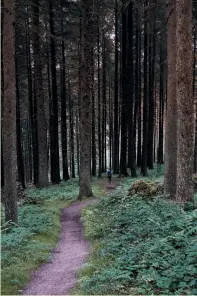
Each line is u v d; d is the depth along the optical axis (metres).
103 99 37.31
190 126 11.03
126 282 6.98
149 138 36.28
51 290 7.32
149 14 19.62
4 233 10.70
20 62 31.03
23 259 9.15
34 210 15.81
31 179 44.38
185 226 8.89
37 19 24.25
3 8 11.07
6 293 7.04
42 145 26.23
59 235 12.73
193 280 6.33
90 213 14.78
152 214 10.77
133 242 9.23
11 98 11.03
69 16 28.83
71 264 9.09
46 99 37.41
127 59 30.19
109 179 28.88
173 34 13.37
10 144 11.27
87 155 20.80
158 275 6.80
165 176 13.82
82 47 20.62
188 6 10.82
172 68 13.45
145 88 30.86
